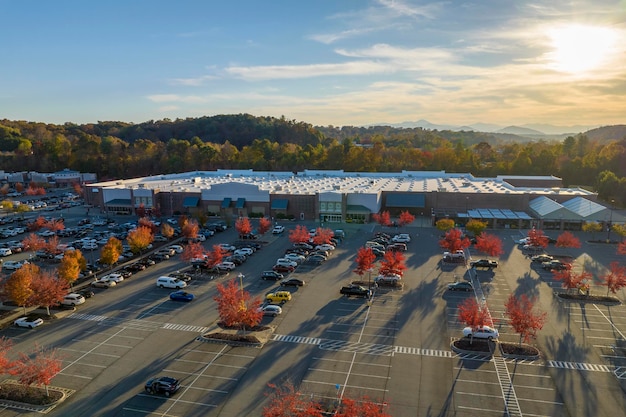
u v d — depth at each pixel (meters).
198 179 147.38
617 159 171.62
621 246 83.31
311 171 174.25
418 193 123.38
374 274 74.56
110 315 59.75
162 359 48.06
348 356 48.09
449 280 71.50
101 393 42.12
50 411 39.62
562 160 192.88
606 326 54.41
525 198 117.88
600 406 39.22
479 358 47.34
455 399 40.34
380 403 39.59
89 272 76.19
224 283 71.31
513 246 92.56
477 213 114.06
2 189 172.88
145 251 90.94
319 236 90.50
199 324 56.56
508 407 39.12
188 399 40.91
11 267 82.56
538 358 47.06
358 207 119.38
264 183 146.62
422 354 48.31
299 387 42.38
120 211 133.88
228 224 115.56
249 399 40.75
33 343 52.09
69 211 140.50
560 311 58.84
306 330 54.28
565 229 106.38
